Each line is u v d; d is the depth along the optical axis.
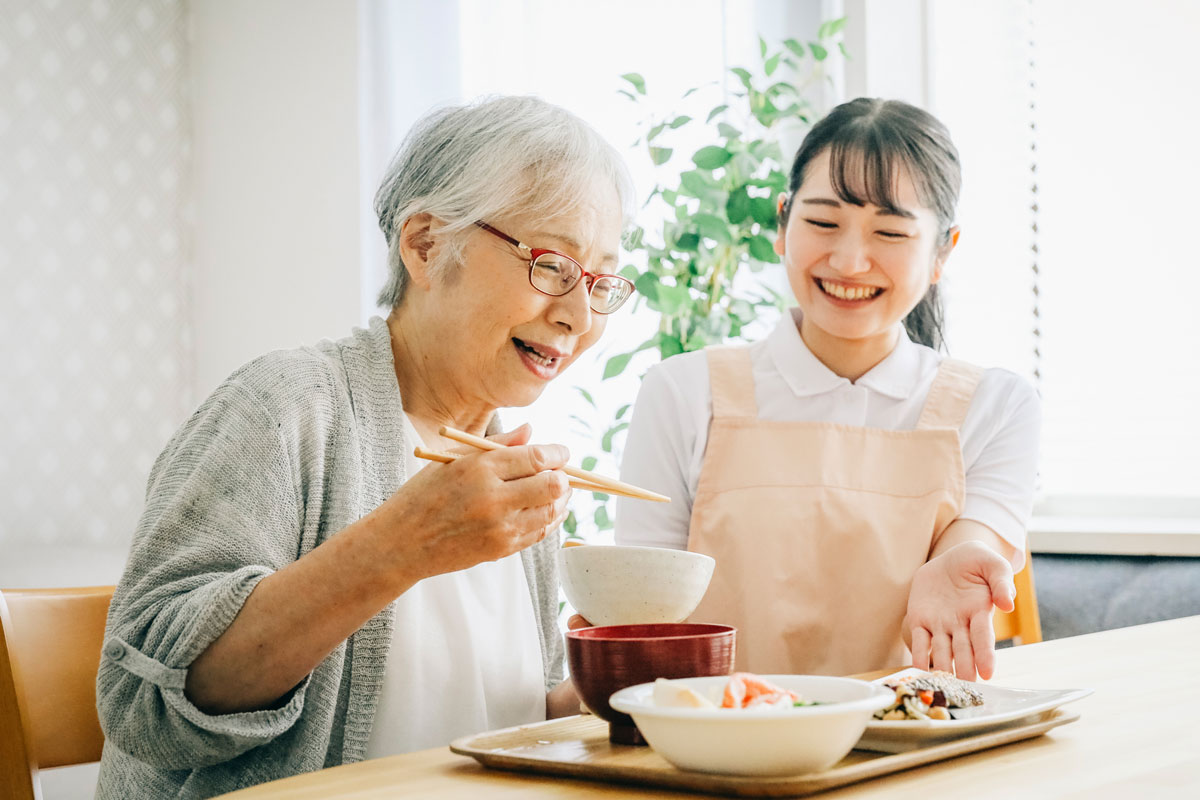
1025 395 1.70
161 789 1.08
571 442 2.88
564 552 1.05
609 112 2.98
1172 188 2.73
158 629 0.95
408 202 1.19
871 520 1.60
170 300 3.39
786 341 1.75
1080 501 2.85
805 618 1.60
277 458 1.06
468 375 1.20
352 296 3.19
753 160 2.56
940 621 1.24
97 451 3.20
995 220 2.94
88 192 3.22
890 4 2.85
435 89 3.16
